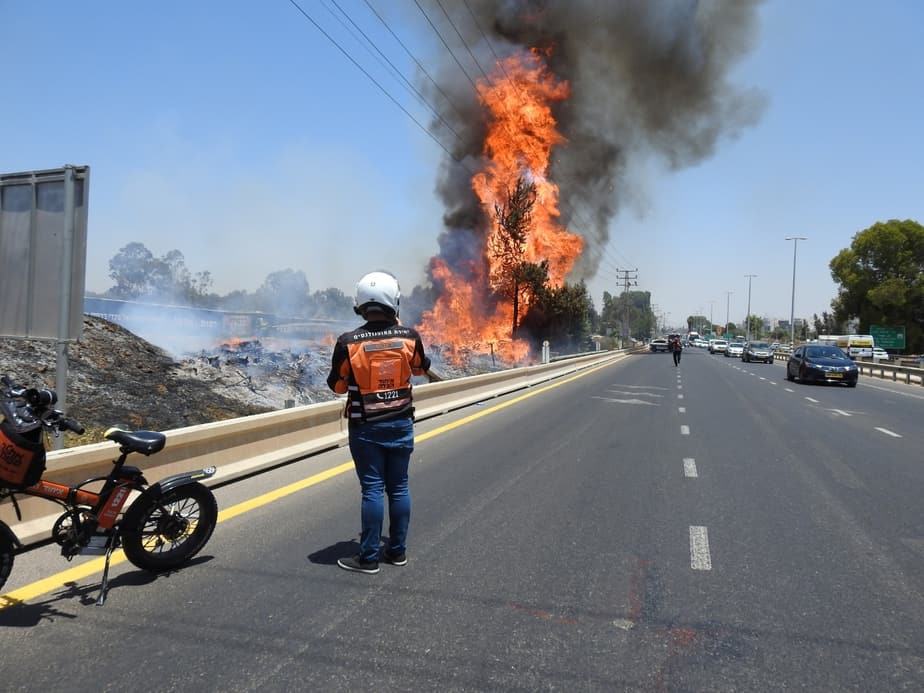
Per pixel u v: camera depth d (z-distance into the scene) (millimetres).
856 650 3859
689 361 49406
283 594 4535
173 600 4414
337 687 3369
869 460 10000
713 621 4223
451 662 3637
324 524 6129
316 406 9438
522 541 5773
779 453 10477
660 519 6551
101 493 4551
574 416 14656
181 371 13352
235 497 7020
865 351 62656
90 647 3756
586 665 3633
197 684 3385
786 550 5656
